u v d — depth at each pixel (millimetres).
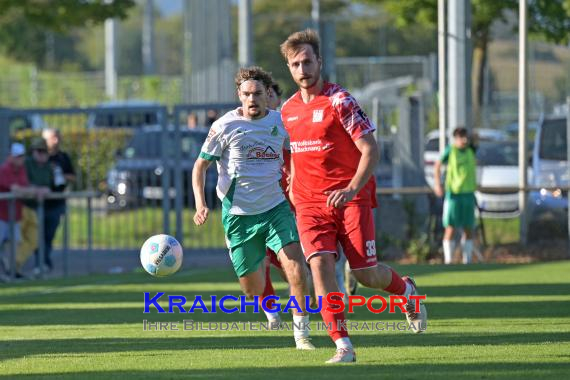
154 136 59656
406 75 106188
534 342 23375
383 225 50281
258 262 24141
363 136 20938
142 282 41031
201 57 80375
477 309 29953
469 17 51000
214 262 50688
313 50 21422
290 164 23938
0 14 78188
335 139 21328
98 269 49250
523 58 50375
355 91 96000
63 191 48875
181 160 52969
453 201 45688
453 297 33031
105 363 21375
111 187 58594
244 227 23797
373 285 22266
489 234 52781
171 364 21031
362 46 171625
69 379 19328
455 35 50875
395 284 22578
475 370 19531
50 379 19375
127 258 54062
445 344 23406
